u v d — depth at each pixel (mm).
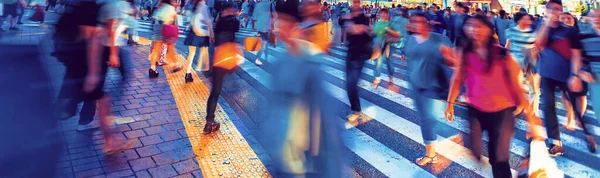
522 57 5684
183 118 5152
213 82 4633
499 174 3129
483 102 3123
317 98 2482
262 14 9359
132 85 6773
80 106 4844
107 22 3867
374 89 7797
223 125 4926
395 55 12656
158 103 5805
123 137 4332
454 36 11156
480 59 3160
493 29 3145
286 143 2494
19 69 2793
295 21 2486
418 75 4250
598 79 4168
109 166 3607
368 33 5625
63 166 3328
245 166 3740
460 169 3949
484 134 4832
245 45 9594
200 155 3959
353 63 5570
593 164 4039
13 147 2596
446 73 4418
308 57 2459
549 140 4348
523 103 3135
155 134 4500
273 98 2607
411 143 4695
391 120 5625
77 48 3656
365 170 3908
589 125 5062
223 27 4625
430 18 13016
